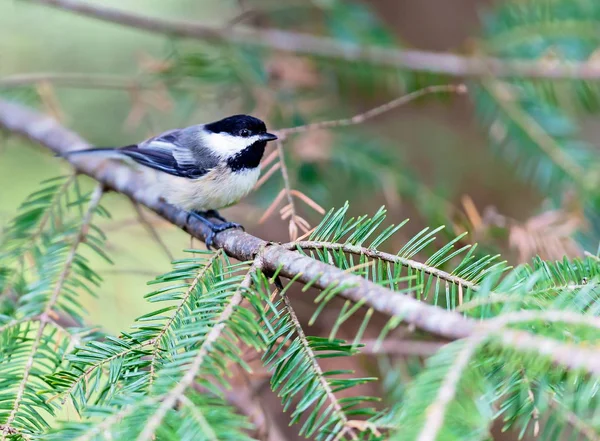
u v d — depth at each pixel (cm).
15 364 449
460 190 1086
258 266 441
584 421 345
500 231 746
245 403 673
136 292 841
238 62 934
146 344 408
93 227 633
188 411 321
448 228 767
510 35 909
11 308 564
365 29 962
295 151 862
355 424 341
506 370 339
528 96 898
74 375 396
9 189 985
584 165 844
